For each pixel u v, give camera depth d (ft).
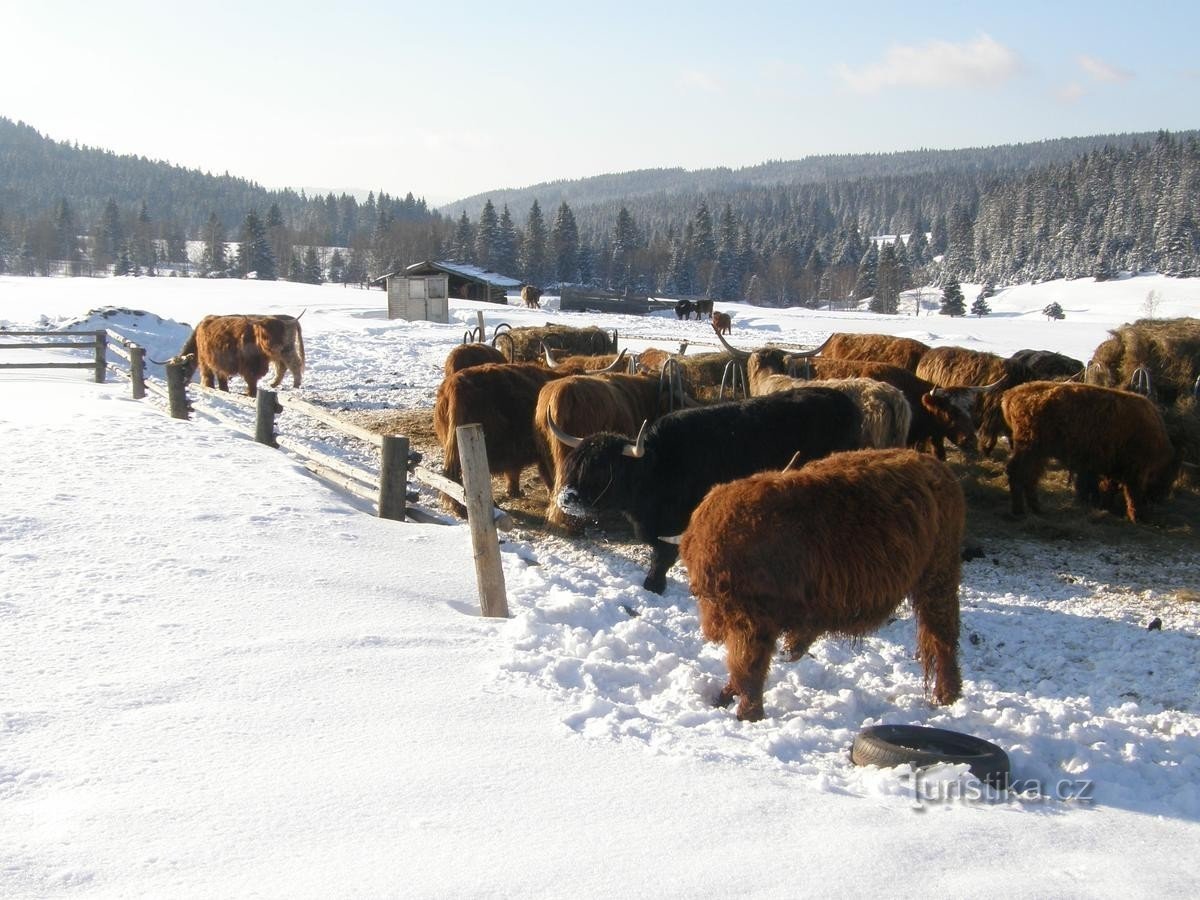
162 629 18.01
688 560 17.74
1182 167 453.99
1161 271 427.74
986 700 18.85
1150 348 43.52
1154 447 32.63
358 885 10.40
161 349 79.66
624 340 102.22
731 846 11.70
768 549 16.67
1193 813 13.84
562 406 29.22
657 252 427.33
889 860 11.55
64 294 157.79
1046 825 12.97
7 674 15.52
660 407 33.37
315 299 164.25
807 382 34.63
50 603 18.94
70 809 11.64
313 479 33.53
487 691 16.19
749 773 13.94
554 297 248.93
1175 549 30.58
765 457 27.02
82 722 13.97
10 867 10.37
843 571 16.76
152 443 36.99
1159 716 18.47
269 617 19.10
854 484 17.35
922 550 17.63
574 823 12.05
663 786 13.23
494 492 35.40
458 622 19.99
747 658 17.10
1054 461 41.06
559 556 28.02
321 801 12.17
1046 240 488.85
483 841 11.48
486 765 13.47
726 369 40.42
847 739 16.21
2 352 69.92
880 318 222.07
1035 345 125.70
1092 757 15.70
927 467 18.47
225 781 12.55
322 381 66.39
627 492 24.86
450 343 94.89
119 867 10.52
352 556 24.08
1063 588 26.96
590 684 17.47
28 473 30.37
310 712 14.87
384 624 19.22
